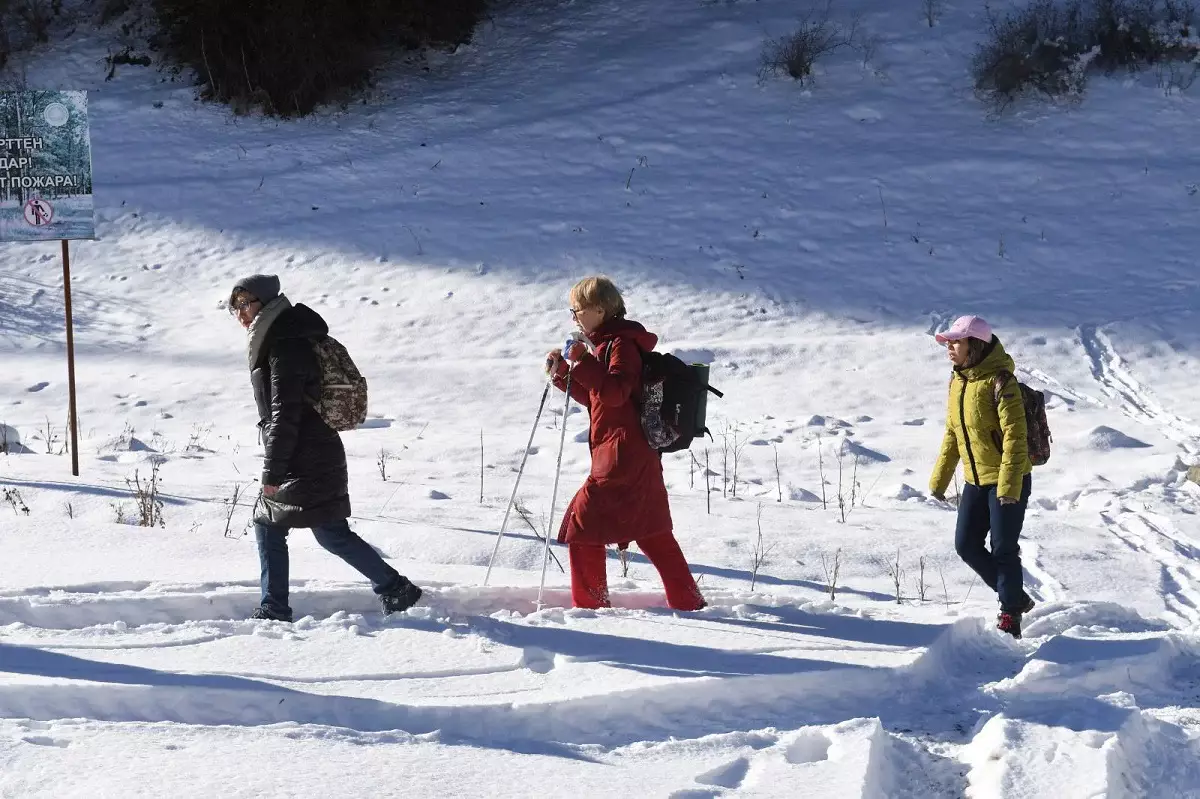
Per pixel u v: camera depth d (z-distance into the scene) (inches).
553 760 260.8
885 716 309.7
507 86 1694.1
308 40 1652.3
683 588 397.7
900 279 1213.7
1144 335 1050.7
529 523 533.0
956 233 1293.1
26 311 1199.6
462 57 1791.3
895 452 785.6
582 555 395.9
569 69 1715.1
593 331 390.9
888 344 1060.5
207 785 233.1
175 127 1624.0
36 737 255.9
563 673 316.5
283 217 1401.3
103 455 724.7
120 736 258.7
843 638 364.2
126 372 1040.8
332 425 365.4
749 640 353.1
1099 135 1476.4
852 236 1301.7
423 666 319.3
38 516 509.4
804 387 973.8
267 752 253.4
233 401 959.0
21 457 698.2
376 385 999.0
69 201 624.7
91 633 338.3
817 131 1523.1
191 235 1370.6
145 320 1191.6
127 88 1716.3
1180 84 1560.0
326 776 241.4
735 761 263.0
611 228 1341.0
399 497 620.7
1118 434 796.0
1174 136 1464.1
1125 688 335.3
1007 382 386.6
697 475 733.3
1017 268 1219.2
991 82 1568.7
